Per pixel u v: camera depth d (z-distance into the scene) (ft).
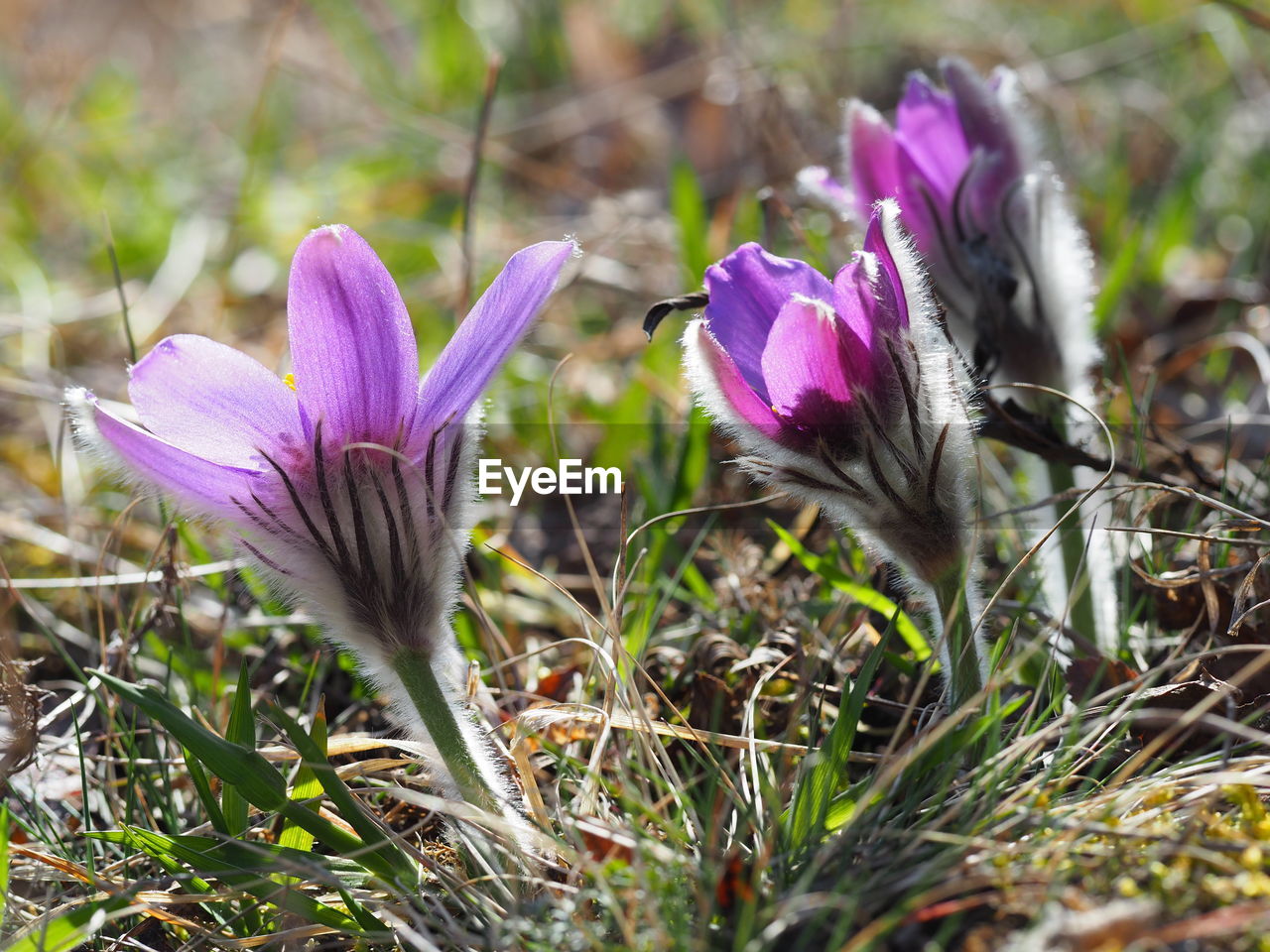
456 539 0.78
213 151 2.17
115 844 0.86
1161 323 1.38
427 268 1.69
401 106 2.04
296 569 0.77
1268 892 0.70
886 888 0.72
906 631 0.91
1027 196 0.90
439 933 0.77
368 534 0.76
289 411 0.74
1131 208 1.63
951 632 0.79
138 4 2.81
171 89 2.51
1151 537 0.96
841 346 0.74
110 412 0.78
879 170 0.91
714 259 1.37
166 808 0.86
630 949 0.71
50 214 1.99
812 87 1.88
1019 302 0.91
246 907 0.79
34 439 1.37
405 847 0.78
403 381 0.75
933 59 1.95
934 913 0.69
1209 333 1.33
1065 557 0.92
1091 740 0.82
